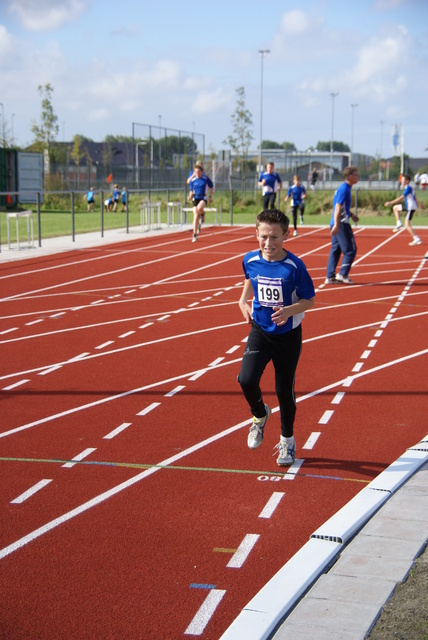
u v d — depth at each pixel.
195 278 14.96
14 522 4.29
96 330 9.95
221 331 9.89
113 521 4.30
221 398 6.77
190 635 3.17
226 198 40.59
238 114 57.91
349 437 5.75
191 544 4.01
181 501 4.58
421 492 4.53
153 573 3.70
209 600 3.44
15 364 8.07
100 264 16.91
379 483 4.67
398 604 3.19
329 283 14.21
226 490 4.75
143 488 4.78
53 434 5.80
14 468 5.11
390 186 58.09
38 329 10.02
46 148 53.62
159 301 12.30
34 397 6.81
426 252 19.80
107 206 39.97
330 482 4.89
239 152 58.31
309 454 5.40
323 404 6.59
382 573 3.49
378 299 12.47
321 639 2.93
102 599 3.45
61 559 3.84
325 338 9.43
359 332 9.82
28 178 41.06
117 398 6.77
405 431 5.88
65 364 8.07
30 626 3.24
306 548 3.82
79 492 4.71
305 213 37.78
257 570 3.72
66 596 3.48
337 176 75.62
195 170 21.61
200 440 5.68
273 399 6.77
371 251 20.19
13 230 26.02
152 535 4.12
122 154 95.56
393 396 6.82
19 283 14.10
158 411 6.38
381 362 8.12
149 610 3.36
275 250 4.82
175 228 27.27
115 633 3.19
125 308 11.65
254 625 3.09
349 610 3.14
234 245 21.17
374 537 3.90
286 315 4.80
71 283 14.19
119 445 5.56
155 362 8.16
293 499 4.61
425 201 38.72
